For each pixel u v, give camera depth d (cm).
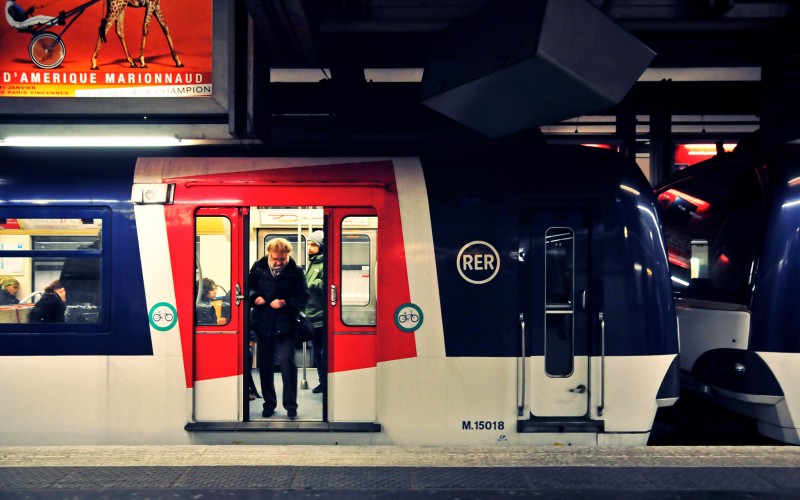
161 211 589
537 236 592
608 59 492
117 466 495
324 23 610
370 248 611
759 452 534
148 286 583
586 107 545
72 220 589
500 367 581
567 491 450
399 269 584
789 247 584
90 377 579
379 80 1082
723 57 887
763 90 659
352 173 596
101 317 582
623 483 464
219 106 579
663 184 813
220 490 447
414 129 673
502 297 584
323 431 582
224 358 592
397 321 582
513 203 590
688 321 677
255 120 598
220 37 579
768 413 598
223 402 591
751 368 587
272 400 621
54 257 589
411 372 581
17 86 587
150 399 580
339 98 712
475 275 584
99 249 589
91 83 586
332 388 595
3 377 579
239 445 572
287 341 621
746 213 632
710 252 681
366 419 593
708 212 695
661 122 1031
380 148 617
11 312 586
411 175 595
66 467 492
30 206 589
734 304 612
